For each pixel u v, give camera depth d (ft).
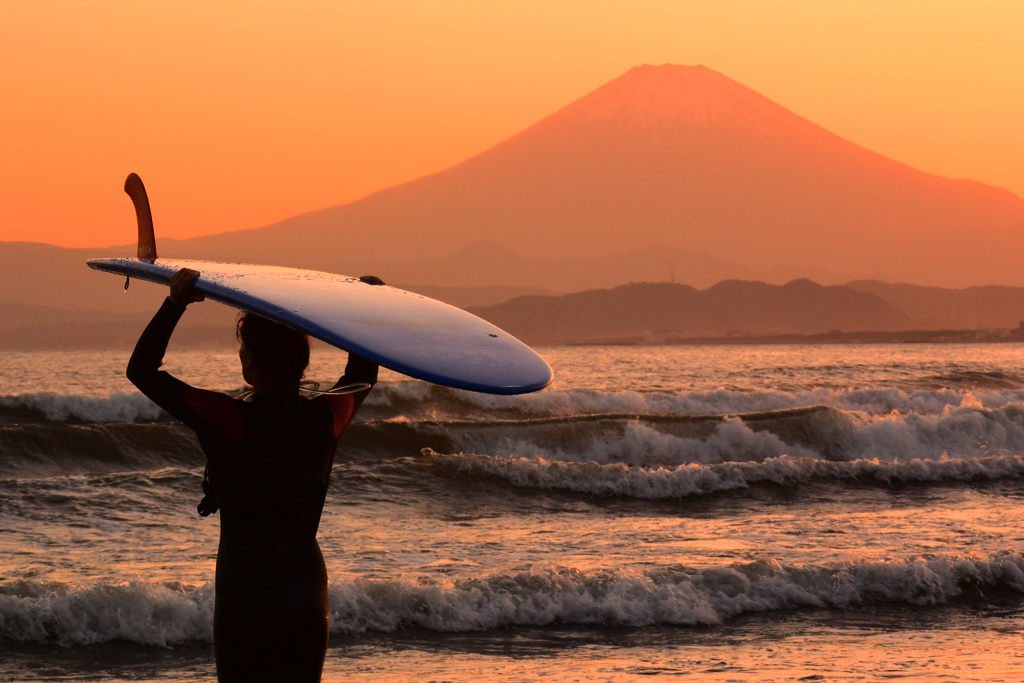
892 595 51.01
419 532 67.10
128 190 19.11
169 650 40.42
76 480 77.05
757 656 39.96
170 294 16.65
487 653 40.60
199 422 16.25
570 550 60.39
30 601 42.37
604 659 39.50
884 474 93.40
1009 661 38.88
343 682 35.58
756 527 70.59
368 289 18.30
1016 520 74.02
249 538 16.70
